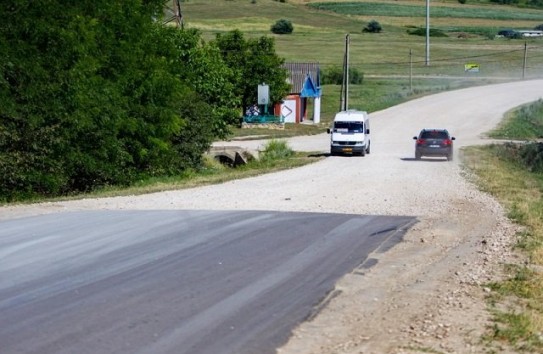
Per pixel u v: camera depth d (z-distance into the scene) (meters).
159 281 16.89
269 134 93.50
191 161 52.25
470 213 29.34
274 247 21.27
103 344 12.41
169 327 13.44
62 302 14.97
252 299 15.51
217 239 22.33
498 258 20.58
